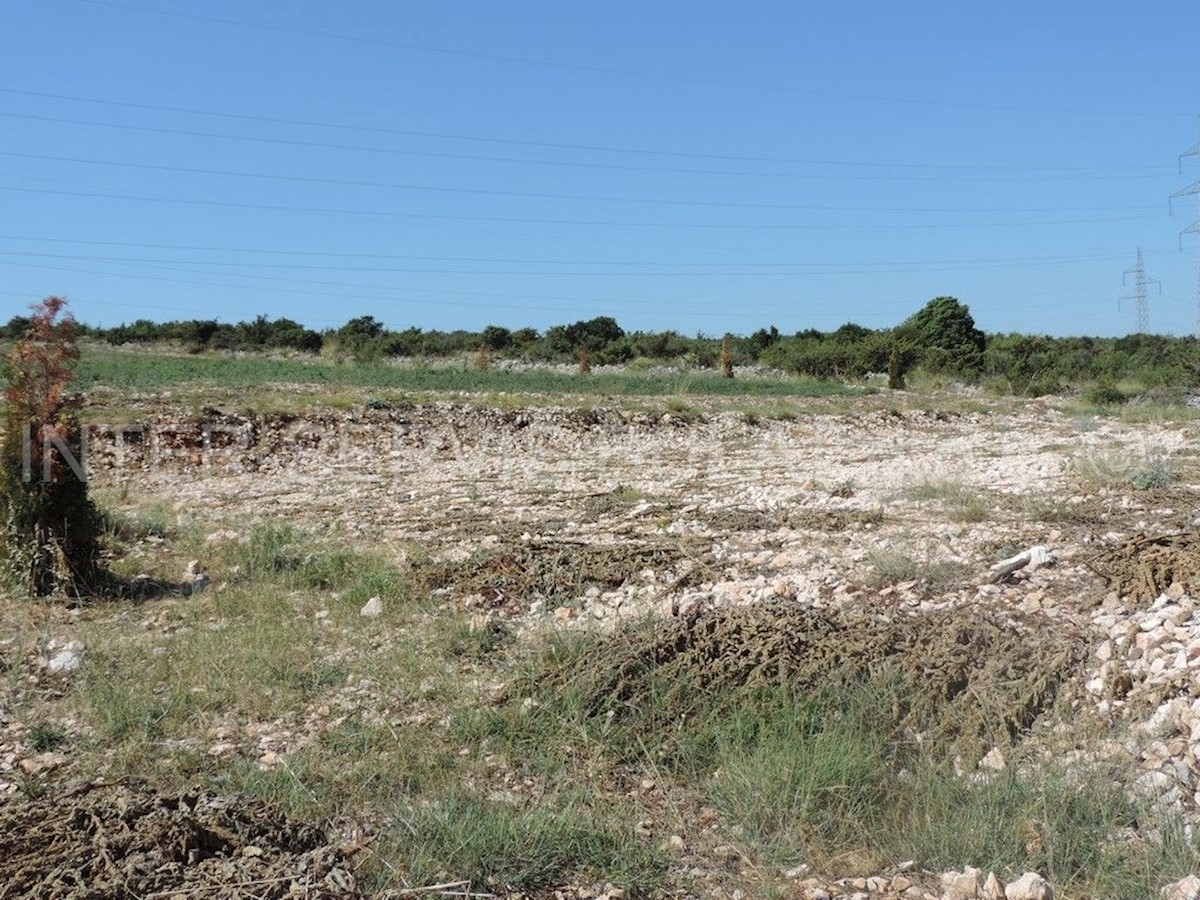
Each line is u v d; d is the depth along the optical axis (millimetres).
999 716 5410
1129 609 6891
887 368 44500
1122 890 4059
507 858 4289
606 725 5461
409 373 30938
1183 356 39344
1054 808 4574
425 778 5078
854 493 12430
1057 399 33688
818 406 27594
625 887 4164
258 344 49344
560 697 5812
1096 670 6008
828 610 7016
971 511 10297
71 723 5797
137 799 4504
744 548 9562
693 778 5137
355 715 5844
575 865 4340
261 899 3750
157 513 11891
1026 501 10875
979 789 4750
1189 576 7070
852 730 5289
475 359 41938
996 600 7301
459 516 11914
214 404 19844
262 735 5641
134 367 27516
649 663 6043
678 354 51781
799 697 5621
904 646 6156
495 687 6273
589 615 7602
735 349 50000
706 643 6156
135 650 6922
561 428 21859
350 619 7703
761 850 4473
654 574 8695
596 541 10109
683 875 4316
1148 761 4996
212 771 5148
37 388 8430
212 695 6102
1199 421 23812
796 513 11133
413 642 7133
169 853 4039
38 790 4875
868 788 4836
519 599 8258
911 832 4531
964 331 55031
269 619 7605
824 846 4500
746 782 4832
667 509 11859
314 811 4695
